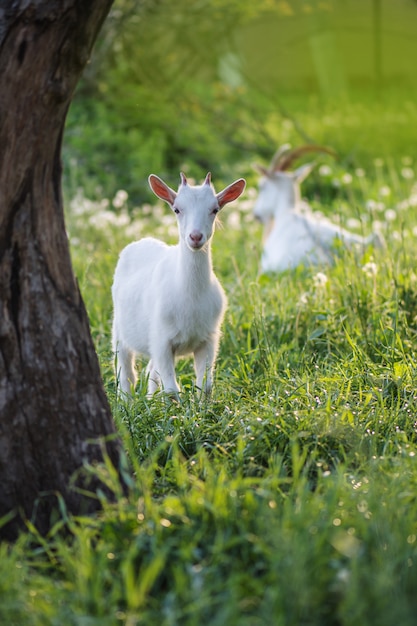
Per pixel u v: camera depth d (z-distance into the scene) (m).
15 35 6.35
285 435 7.91
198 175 22.31
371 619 5.34
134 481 7.06
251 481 6.54
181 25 24.69
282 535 5.74
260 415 8.30
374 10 35.44
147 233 16.45
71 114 23.05
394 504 6.24
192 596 5.51
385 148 25.84
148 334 10.27
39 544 6.62
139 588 5.61
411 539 5.97
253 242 16.77
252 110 24.98
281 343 11.27
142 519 6.26
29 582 5.96
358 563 5.70
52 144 6.72
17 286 6.67
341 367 9.77
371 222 14.91
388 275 11.95
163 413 8.64
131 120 23.72
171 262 9.95
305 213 16.53
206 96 27.05
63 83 6.56
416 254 13.49
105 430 7.04
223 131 24.77
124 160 21.86
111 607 5.54
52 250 6.84
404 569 5.71
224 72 30.33
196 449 7.95
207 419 8.47
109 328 12.52
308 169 16.59
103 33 23.50
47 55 6.43
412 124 28.92
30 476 6.69
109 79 24.31
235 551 6.01
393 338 10.24
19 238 6.66
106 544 6.11
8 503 6.64
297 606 5.35
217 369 10.62
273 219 16.78
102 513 6.71
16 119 6.46
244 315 11.82
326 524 5.91
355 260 12.82
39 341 6.75
